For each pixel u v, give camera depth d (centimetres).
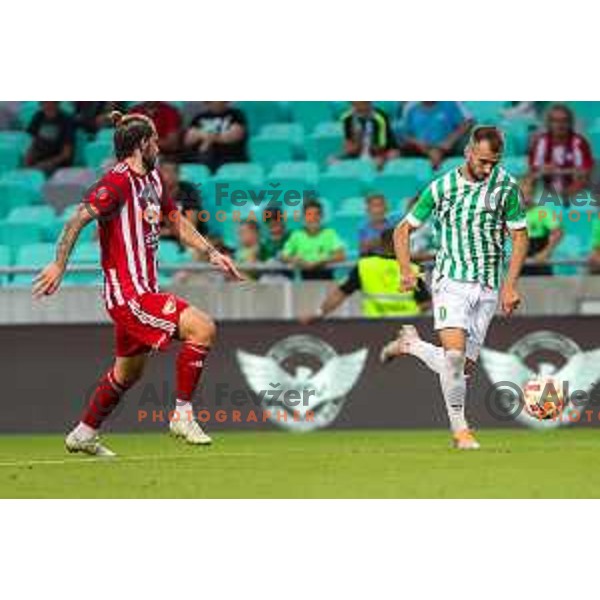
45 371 5862
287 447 4753
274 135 7631
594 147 7512
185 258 6475
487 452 4331
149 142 4053
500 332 5778
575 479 3644
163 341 4081
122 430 5812
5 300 5947
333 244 6300
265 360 5812
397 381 5803
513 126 7575
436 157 7281
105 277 4094
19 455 4572
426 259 5859
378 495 3359
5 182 7350
